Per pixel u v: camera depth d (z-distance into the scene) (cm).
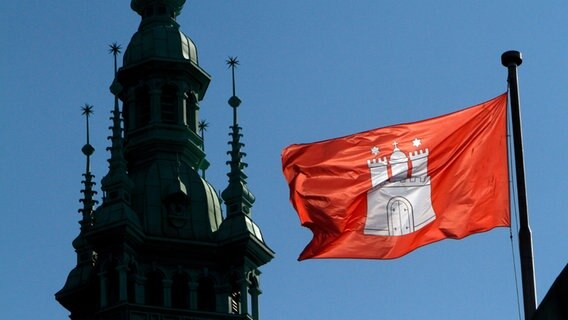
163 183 17450
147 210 17225
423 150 7856
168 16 18525
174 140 17800
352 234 7888
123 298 16588
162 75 18000
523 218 6881
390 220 7869
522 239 6838
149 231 17038
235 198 17550
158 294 16888
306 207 7944
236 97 18375
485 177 7750
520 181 6925
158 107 17900
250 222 17388
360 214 7888
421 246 7812
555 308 5856
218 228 17350
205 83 18362
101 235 16838
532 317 5934
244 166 17938
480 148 7762
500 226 7706
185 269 17025
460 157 7788
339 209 7900
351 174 7925
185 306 16900
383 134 7938
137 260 16900
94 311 17212
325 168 7944
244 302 16988
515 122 7006
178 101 18000
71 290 17400
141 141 17788
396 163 7888
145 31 18325
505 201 7719
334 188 7925
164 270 16962
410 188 7856
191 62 18125
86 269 17575
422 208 7825
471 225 7731
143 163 17762
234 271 17112
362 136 7962
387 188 7888
